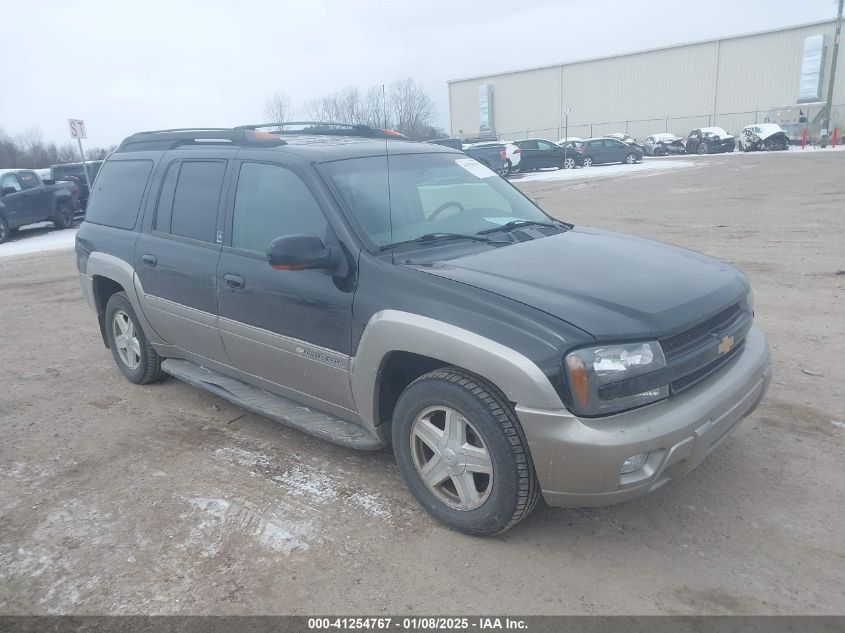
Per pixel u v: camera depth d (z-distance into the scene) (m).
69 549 3.37
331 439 3.74
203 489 3.87
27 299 9.46
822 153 33.81
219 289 4.25
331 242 3.63
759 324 6.27
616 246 3.88
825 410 4.43
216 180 4.42
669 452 2.87
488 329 2.96
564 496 2.93
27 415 5.12
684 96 54.47
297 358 3.86
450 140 27.80
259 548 3.29
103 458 4.33
